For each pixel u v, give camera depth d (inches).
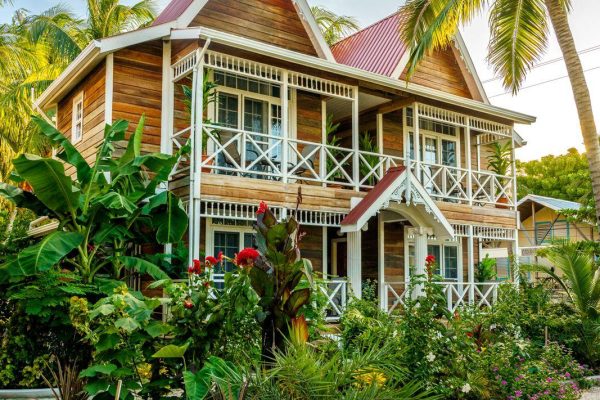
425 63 624.1
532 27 514.9
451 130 672.4
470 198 577.3
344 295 454.6
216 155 432.8
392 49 605.0
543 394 287.4
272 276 227.0
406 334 275.1
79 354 298.2
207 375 204.8
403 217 543.5
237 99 502.3
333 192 478.3
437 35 513.7
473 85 653.9
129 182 382.3
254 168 497.4
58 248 324.2
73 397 236.4
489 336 321.7
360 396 196.2
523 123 626.8
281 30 534.0
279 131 521.7
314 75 481.1
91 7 868.6
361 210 462.3
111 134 378.3
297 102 539.5
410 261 617.6
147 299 242.1
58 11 961.5
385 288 484.1
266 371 197.5
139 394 229.5
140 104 455.8
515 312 376.8
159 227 382.0
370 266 601.0
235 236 488.7
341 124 650.2
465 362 276.4
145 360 233.1
